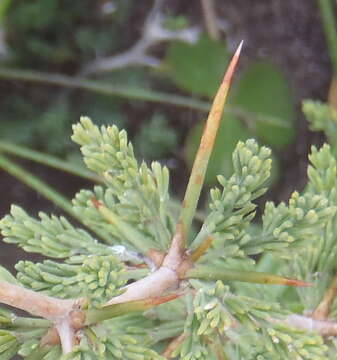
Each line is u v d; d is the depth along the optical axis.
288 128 0.25
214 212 0.09
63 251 0.10
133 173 0.09
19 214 0.10
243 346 0.09
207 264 0.10
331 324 0.10
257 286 0.12
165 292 0.09
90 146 0.10
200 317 0.09
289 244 0.09
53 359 0.09
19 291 0.08
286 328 0.09
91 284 0.08
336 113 0.16
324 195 0.11
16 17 0.25
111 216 0.09
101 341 0.08
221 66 0.25
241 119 0.25
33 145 0.25
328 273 0.11
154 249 0.09
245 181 0.09
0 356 0.09
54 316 0.08
